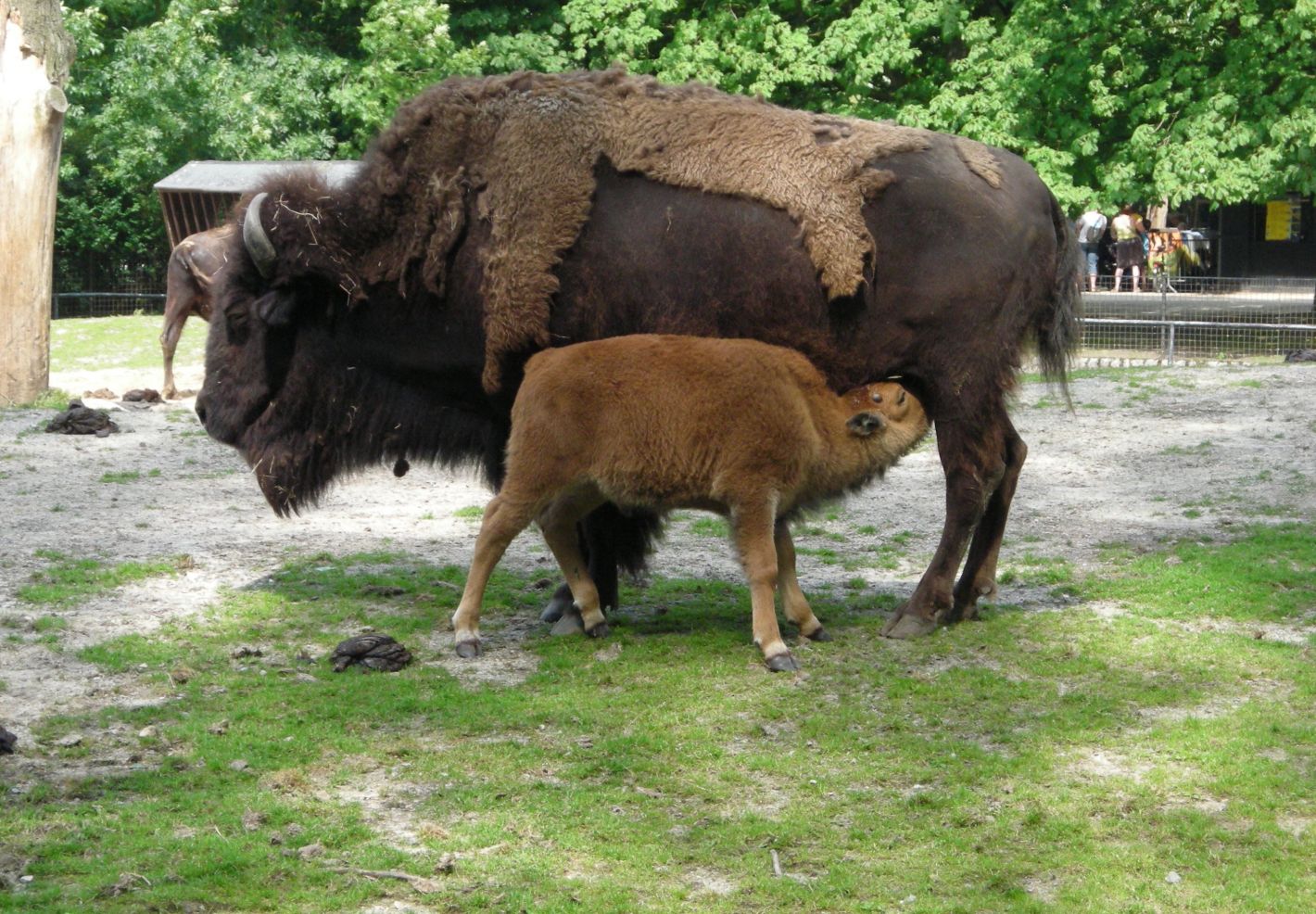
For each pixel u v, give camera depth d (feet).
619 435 18.54
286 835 13.84
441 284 20.57
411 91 85.40
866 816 14.49
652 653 19.48
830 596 22.94
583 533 21.71
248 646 19.53
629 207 19.86
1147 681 18.47
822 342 19.67
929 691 17.94
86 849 13.46
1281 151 59.77
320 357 22.08
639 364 18.56
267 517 28.89
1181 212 88.02
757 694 17.84
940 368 19.71
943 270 19.45
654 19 79.20
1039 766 15.65
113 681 18.34
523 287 19.81
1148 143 62.59
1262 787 15.16
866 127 20.15
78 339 64.23
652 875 13.24
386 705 17.33
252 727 16.69
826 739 16.39
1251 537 26.63
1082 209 64.90
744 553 18.84
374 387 22.24
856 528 28.37
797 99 79.97
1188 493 30.96
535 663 19.24
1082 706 17.51
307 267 21.13
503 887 12.92
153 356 58.80
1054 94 66.13
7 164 43.80
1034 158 65.62
